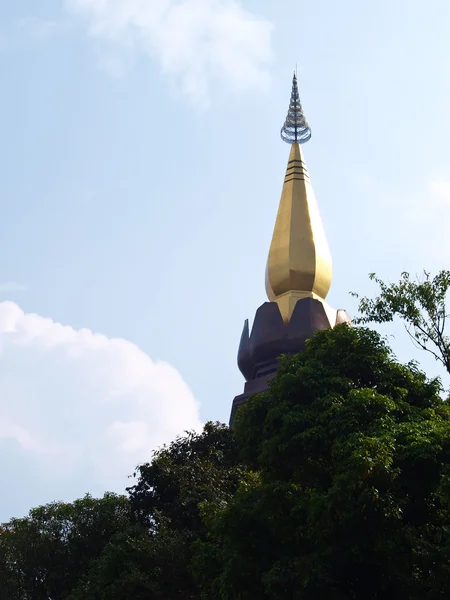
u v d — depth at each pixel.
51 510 53.00
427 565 30.05
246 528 33.00
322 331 38.97
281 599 30.19
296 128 89.81
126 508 52.53
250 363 77.12
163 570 44.25
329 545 30.17
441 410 35.88
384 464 29.69
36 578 51.25
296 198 84.56
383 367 36.56
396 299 37.16
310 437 33.72
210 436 55.88
